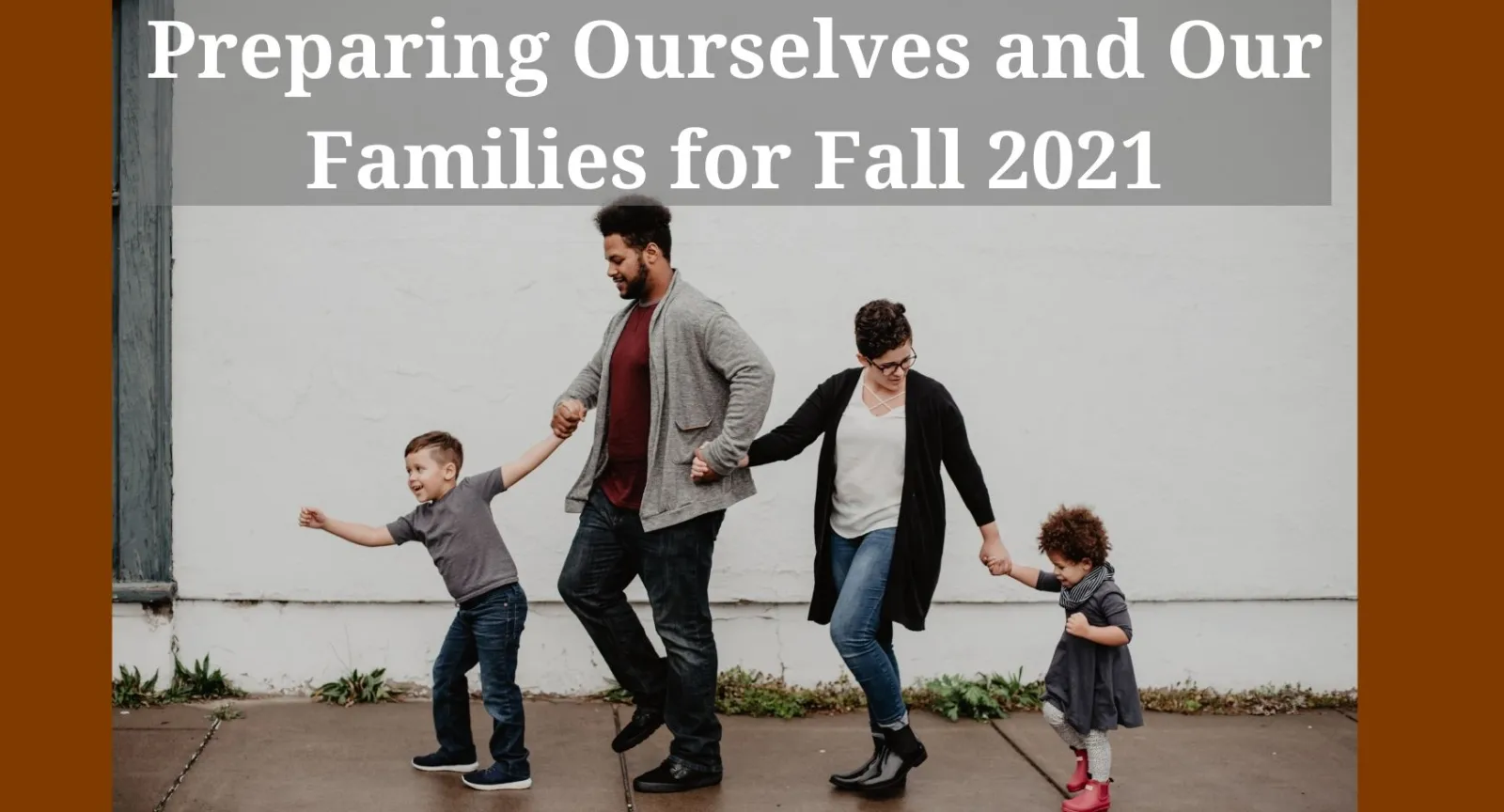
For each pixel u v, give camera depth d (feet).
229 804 17.88
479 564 18.51
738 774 19.48
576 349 22.49
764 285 22.57
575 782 19.03
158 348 22.15
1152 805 18.58
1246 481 23.34
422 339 22.38
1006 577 23.04
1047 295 22.95
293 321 22.27
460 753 19.17
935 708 22.52
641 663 19.57
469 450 22.47
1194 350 23.18
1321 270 23.25
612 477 18.95
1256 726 22.20
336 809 17.78
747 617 22.86
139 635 22.18
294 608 22.45
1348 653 23.63
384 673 22.59
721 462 17.99
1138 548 23.24
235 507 22.31
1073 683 18.17
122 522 22.17
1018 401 22.99
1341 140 23.22
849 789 18.85
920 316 22.80
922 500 18.35
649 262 18.58
